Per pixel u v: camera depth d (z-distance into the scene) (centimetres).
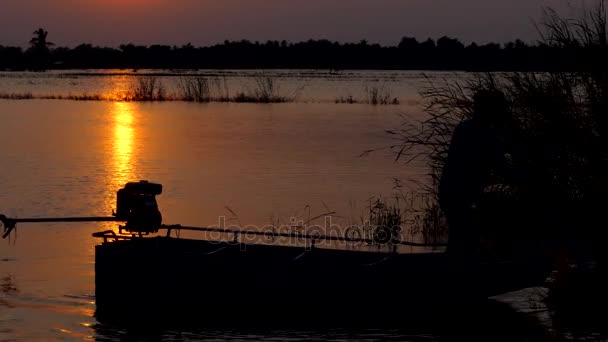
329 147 4359
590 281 1678
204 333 1485
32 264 1914
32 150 4256
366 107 7831
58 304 1628
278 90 10356
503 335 1475
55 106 7869
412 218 2466
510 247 1895
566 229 1908
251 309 1642
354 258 1736
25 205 2670
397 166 3600
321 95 10094
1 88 11419
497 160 1577
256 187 3042
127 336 1455
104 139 4819
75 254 2009
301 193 2903
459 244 1599
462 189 1570
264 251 1788
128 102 8650
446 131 2208
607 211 1889
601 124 1928
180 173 3425
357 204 2678
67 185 3086
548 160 1947
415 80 15762
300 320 1585
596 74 1948
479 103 1575
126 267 1636
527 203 1992
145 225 1742
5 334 1448
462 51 17475
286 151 4200
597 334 1471
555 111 1944
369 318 1595
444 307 1627
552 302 1658
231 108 7719
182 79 15350
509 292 1694
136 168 3584
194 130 5412
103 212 2555
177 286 1645
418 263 1645
